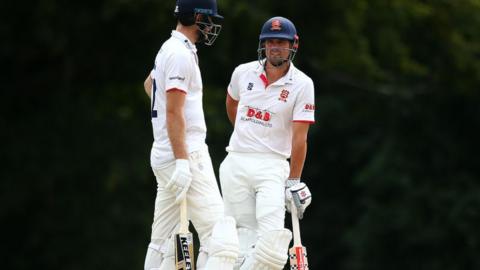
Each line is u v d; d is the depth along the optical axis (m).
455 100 84.19
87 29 66.12
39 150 71.25
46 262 71.56
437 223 80.69
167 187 26.09
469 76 75.44
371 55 72.12
